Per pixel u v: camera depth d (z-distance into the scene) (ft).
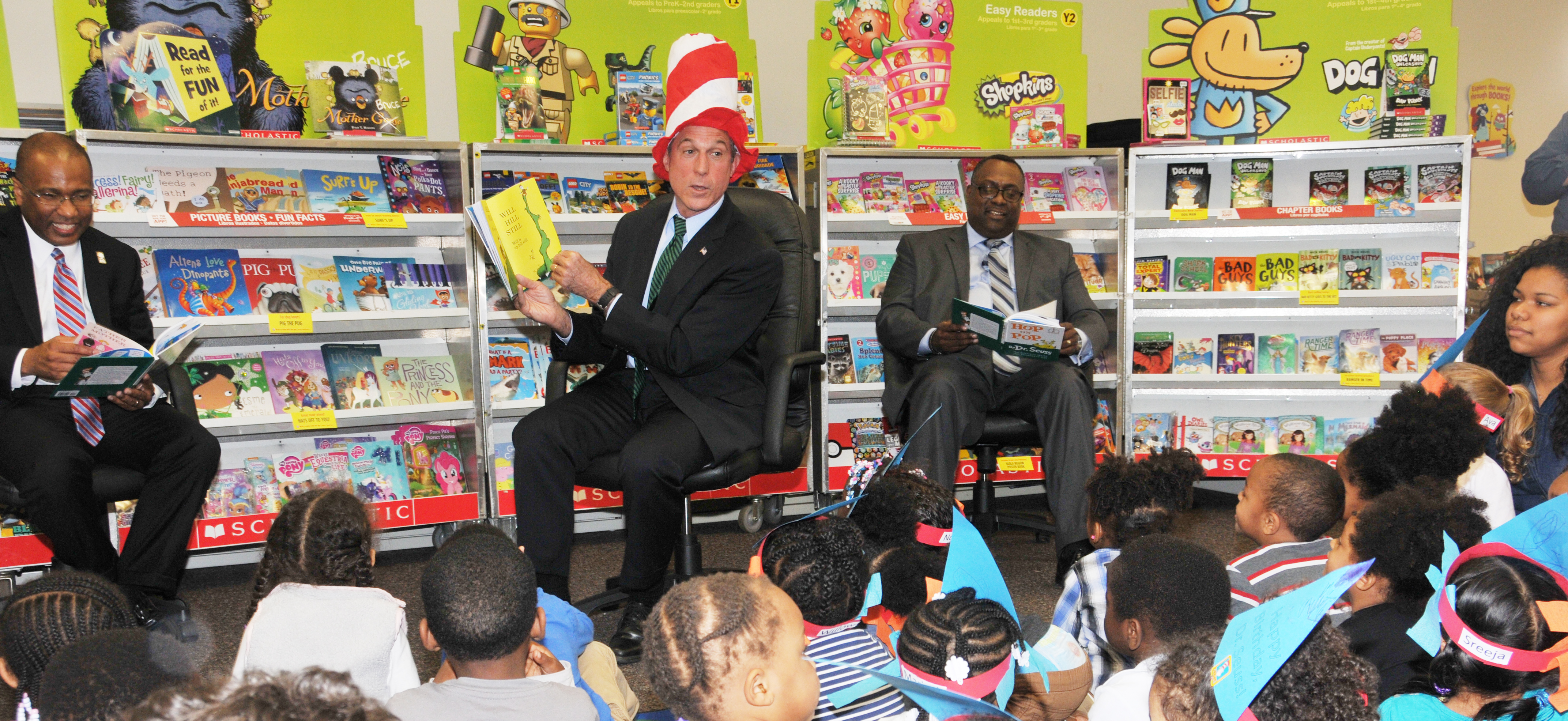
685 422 8.52
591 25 12.38
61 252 9.11
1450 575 4.35
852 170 13.79
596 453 8.60
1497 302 7.81
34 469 8.04
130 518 10.39
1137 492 6.73
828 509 6.73
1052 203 13.55
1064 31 13.91
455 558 4.51
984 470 11.93
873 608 5.32
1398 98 13.39
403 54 11.62
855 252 13.57
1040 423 10.40
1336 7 13.73
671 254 9.01
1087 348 10.66
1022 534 12.71
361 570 5.87
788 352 9.05
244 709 2.60
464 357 12.00
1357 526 5.38
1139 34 15.51
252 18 10.96
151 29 10.36
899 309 11.33
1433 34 13.56
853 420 13.50
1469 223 16.33
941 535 6.26
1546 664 4.06
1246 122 13.85
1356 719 3.40
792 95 14.12
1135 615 4.83
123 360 7.79
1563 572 4.87
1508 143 16.28
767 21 13.91
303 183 11.36
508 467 12.29
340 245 12.09
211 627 9.30
